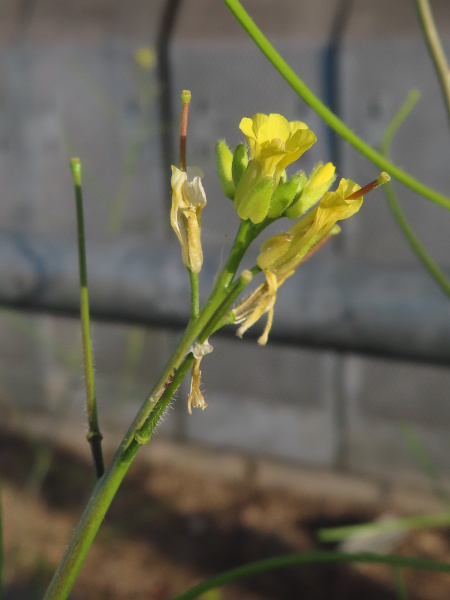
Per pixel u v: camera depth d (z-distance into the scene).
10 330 0.42
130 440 0.09
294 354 0.38
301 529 0.35
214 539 0.34
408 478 0.38
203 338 0.08
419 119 0.32
